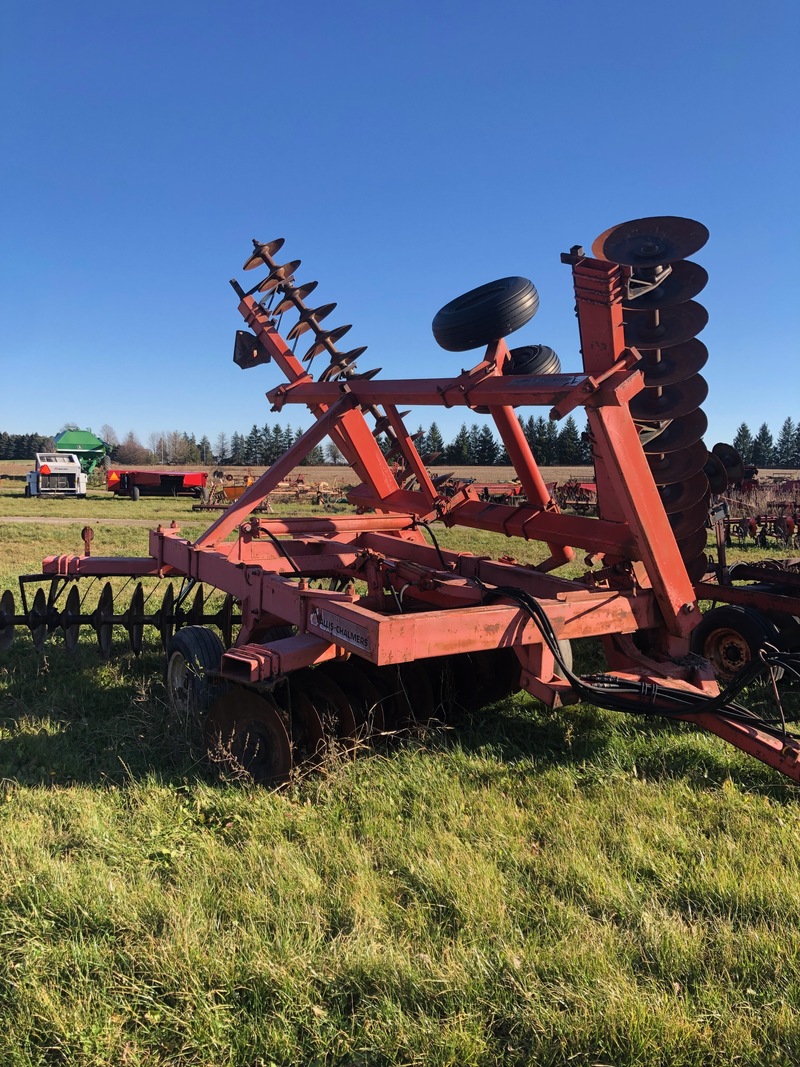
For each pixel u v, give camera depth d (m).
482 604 4.60
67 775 4.45
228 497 38.47
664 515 4.72
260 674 4.12
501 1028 2.44
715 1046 2.34
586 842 3.61
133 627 6.87
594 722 5.39
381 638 3.76
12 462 111.12
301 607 4.55
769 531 21.38
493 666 5.66
